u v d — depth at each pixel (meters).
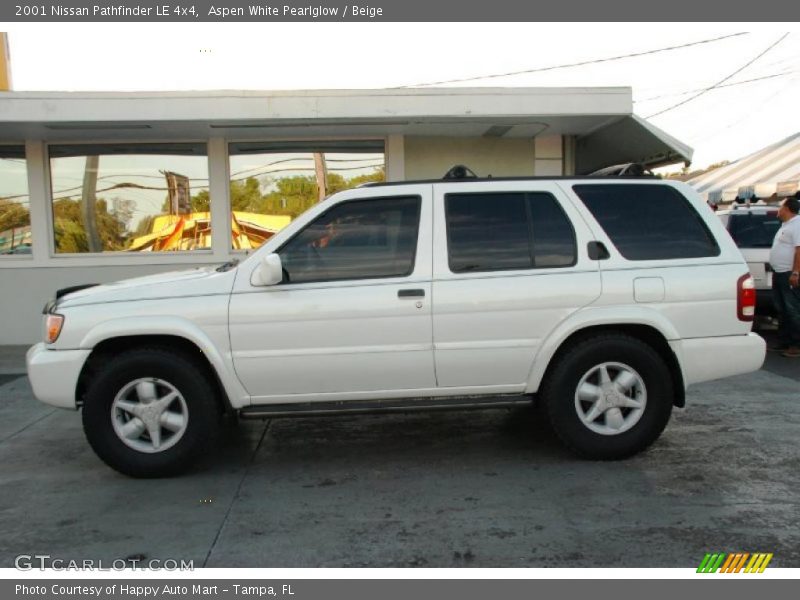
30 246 9.62
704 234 4.66
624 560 3.32
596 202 4.65
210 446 4.53
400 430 5.52
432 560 3.36
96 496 4.24
